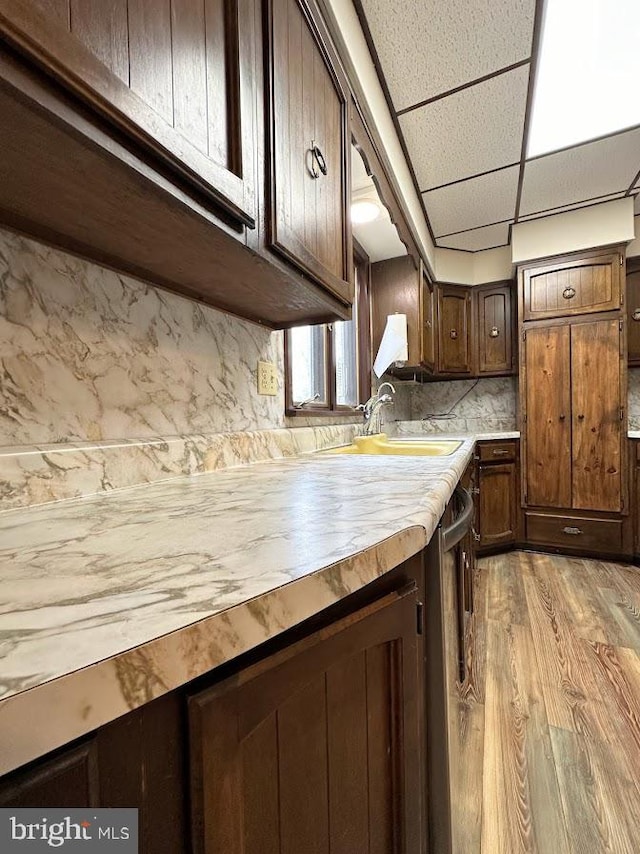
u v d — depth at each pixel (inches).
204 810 11.9
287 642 15.3
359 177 70.6
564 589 90.0
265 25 29.6
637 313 111.5
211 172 23.8
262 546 16.7
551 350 111.7
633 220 101.3
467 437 100.1
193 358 40.7
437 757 26.8
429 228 111.6
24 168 19.7
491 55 56.6
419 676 24.3
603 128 73.2
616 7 50.1
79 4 16.6
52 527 20.2
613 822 38.4
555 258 109.7
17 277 25.8
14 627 10.3
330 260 40.9
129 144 19.3
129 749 10.6
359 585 15.8
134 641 10.0
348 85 47.1
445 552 31.6
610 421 105.9
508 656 64.9
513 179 89.0
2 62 14.5
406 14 50.5
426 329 110.8
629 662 62.6
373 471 39.1
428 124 70.2
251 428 50.3
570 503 110.8
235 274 34.3
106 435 31.5
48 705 8.7
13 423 25.4
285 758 15.1
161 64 20.5
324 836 17.0
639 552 103.3
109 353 31.9
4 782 8.6
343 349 98.5
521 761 45.3
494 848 36.3
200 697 12.0
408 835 22.7
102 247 28.9
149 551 16.2
